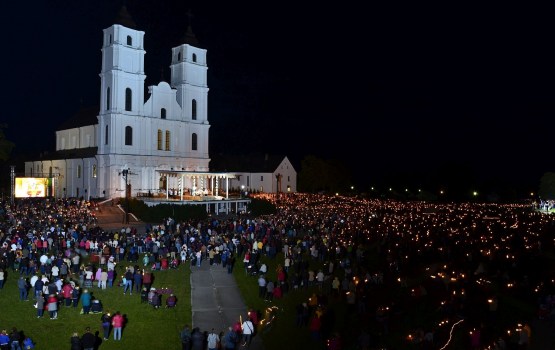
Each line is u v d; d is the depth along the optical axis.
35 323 27.81
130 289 33.81
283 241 46.91
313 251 42.22
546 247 48.12
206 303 32.78
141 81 83.75
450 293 33.00
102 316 27.17
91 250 40.66
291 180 125.44
